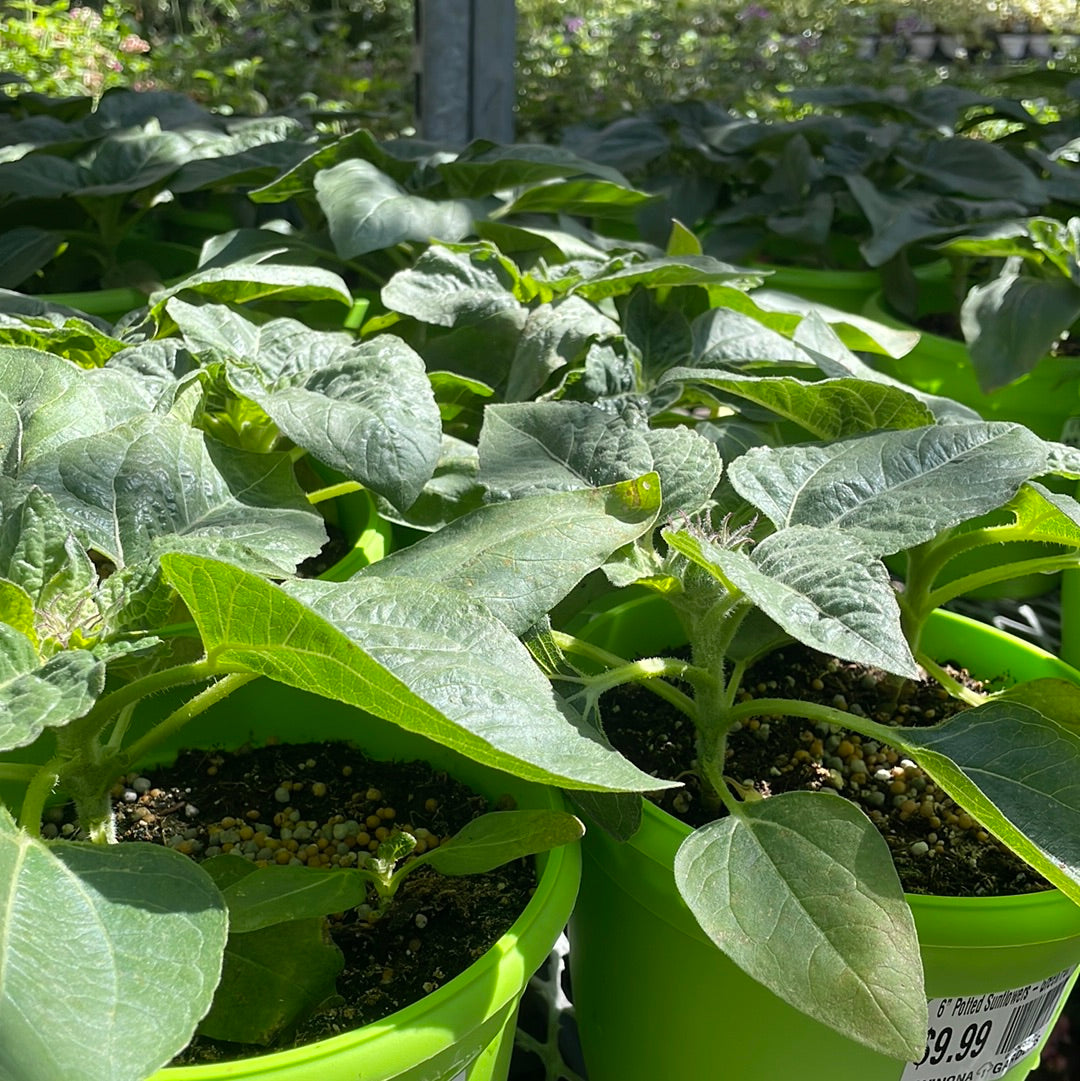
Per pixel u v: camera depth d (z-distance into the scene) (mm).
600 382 939
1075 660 1188
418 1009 482
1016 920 604
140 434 689
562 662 703
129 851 485
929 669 854
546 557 572
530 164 1479
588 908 743
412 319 1160
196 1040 558
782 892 586
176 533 648
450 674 457
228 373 750
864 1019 529
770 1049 669
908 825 778
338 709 785
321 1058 453
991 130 2801
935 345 1402
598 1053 791
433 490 856
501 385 1067
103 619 546
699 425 944
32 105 1908
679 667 706
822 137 2025
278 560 633
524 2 3000
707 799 758
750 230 1882
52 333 858
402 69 2826
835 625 542
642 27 3072
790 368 1107
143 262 1528
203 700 606
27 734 432
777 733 859
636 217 1913
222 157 1601
